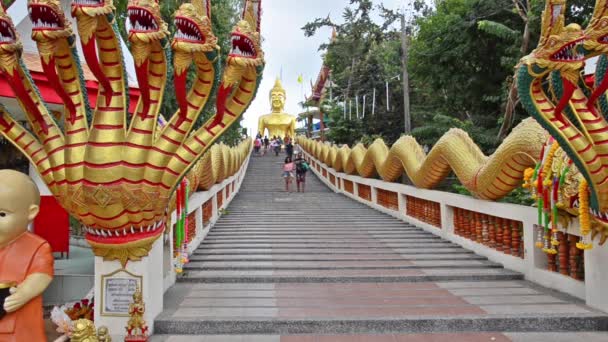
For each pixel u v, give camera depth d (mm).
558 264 6605
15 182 3695
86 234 4703
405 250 9094
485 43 15320
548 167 5875
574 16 13359
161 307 5469
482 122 15992
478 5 15055
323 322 5211
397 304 5855
